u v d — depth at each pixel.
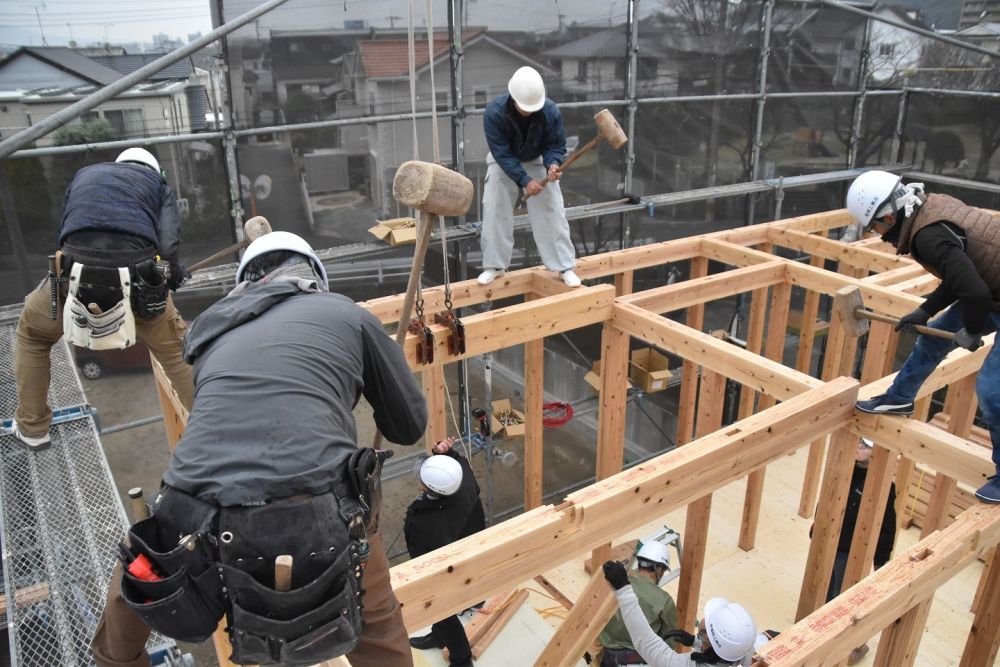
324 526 1.47
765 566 5.59
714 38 7.39
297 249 1.93
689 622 4.59
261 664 1.49
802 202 8.85
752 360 4.21
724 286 5.61
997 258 2.89
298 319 1.71
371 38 5.71
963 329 3.03
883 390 3.92
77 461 3.35
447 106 6.18
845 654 2.71
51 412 3.45
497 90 6.40
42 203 4.96
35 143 4.95
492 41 6.25
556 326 4.80
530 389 5.20
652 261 6.27
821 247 6.76
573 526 2.94
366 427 6.43
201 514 1.44
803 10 7.93
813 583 4.16
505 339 4.57
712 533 5.96
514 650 4.56
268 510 1.44
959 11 9.43
